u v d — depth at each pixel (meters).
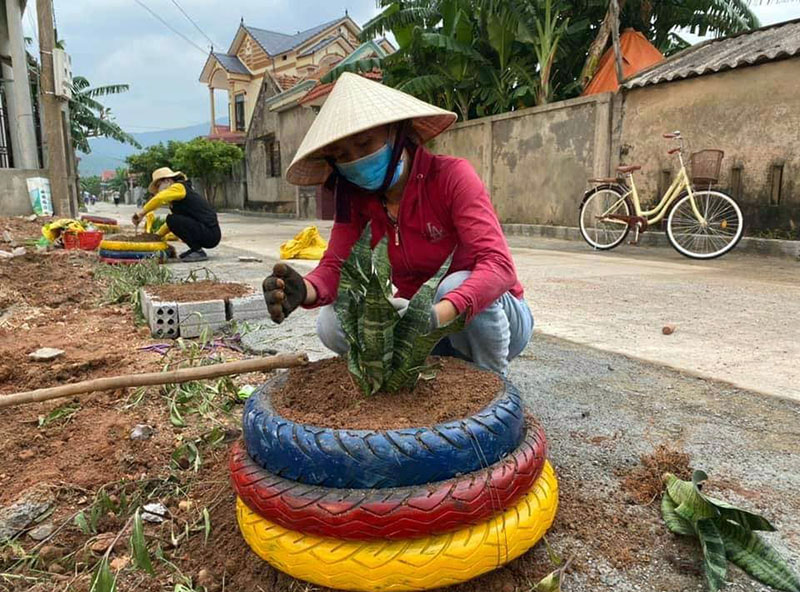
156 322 3.85
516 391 1.70
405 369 1.58
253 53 30.12
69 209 12.10
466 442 1.42
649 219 9.30
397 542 1.36
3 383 2.97
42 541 1.76
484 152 12.47
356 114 1.70
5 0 12.88
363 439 1.39
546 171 11.14
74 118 23.78
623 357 3.27
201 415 2.52
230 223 17.02
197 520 1.80
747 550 1.51
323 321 2.24
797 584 1.41
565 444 2.19
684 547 1.59
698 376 2.93
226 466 2.10
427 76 12.05
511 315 2.19
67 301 4.93
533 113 11.23
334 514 1.35
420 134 1.99
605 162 9.95
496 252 1.81
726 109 8.24
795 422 2.36
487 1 10.77
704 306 4.66
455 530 1.37
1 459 2.19
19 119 12.62
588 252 8.66
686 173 8.42
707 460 2.05
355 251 1.64
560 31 11.24
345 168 1.83
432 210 1.96
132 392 2.77
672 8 12.50
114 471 2.10
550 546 1.59
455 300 1.69
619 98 9.70
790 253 7.48
